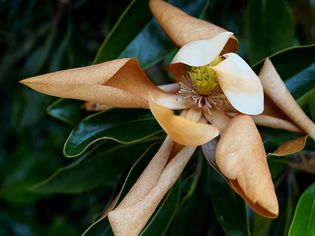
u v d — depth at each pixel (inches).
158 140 24.4
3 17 31.3
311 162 25.0
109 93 20.6
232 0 30.9
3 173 37.9
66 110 25.1
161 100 22.3
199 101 22.3
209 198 25.2
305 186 26.3
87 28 31.4
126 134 23.1
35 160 38.1
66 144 22.6
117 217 19.9
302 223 22.2
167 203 24.3
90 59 31.0
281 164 24.9
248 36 28.2
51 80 20.3
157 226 24.2
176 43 21.9
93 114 23.2
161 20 22.6
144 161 23.4
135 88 22.0
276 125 22.5
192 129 19.4
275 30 28.0
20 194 37.6
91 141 22.7
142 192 20.6
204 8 26.2
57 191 27.5
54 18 31.0
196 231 25.2
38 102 33.0
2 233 38.2
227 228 23.4
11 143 41.1
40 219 41.6
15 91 36.1
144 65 25.4
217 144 20.1
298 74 24.7
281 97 21.9
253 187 18.9
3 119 39.9
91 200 31.8
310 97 23.5
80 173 27.0
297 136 23.8
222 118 22.1
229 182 20.5
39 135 38.6
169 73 30.5
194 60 20.2
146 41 25.4
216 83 22.1
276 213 18.8
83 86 20.3
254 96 20.2
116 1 28.0
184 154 20.9
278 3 28.0
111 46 24.9
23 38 33.6
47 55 30.2
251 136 19.7
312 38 34.5
